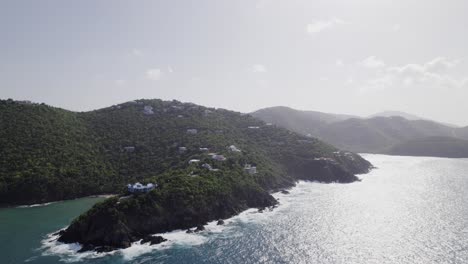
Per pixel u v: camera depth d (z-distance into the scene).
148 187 148.88
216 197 159.88
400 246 116.94
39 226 141.88
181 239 128.25
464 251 110.94
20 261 108.44
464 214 156.38
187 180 161.25
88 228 127.06
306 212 164.62
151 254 114.00
